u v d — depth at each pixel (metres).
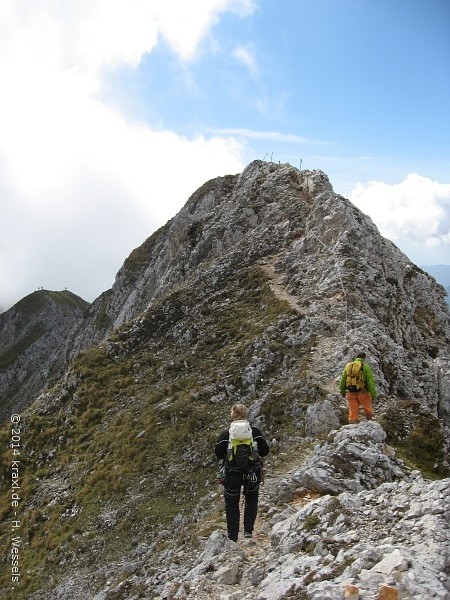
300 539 11.32
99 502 29.50
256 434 12.18
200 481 27.14
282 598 8.77
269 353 34.03
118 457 32.62
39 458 38.34
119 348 45.28
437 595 7.47
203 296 47.06
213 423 31.02
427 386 33.38
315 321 34.72
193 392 34.50
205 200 80.69
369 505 11.61
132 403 37.94
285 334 35.19
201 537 16.14
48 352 187.62
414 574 7.90
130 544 25.16
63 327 195.38
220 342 40.09
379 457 16.67
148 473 29.55
